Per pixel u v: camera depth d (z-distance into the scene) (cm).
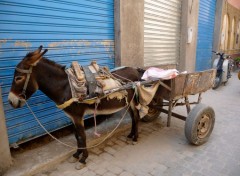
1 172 283
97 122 451
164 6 633
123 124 443
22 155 326
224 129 455
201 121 369
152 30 598
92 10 414
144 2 543
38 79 271
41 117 359
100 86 287
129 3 470
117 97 320
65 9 368
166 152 361
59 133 403
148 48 596
